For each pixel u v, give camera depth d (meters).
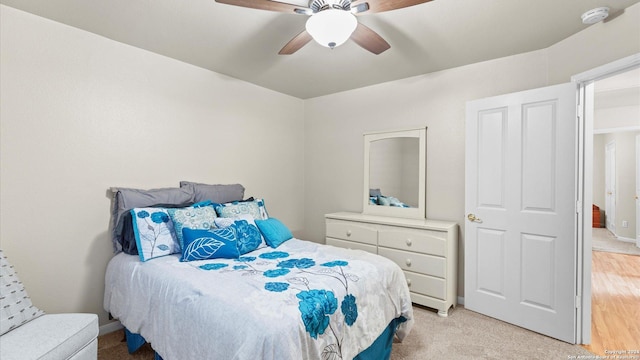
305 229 4.16
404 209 3.25
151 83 2.59
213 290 1.51
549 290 2.28
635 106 4.32
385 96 3.40
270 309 1.33
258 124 3.52
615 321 2.50
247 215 2.55
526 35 2.27
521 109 2.42
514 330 2.38
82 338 1.47
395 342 2.19
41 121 2.04
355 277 1.75
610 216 6.29
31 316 1.53
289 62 2.81
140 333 1.78
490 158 2.60
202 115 2.96
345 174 3.76
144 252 2.02
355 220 3.21
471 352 2.06
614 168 5.84
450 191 2.97
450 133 2.97
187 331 1.45
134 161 2.49
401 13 1.97
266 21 2.09
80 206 2.21
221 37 2.32
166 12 1.98
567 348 2.12
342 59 2.74
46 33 2.05
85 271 2.23
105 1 1.85
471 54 2.62
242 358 1.18
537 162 2.34
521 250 2.42
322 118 3.96
